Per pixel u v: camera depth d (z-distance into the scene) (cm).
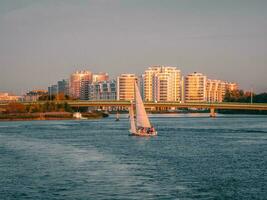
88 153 14538
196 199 8500
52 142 18338
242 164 12131
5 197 8669
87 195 8788
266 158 13238
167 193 8894
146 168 11519
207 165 11981
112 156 13788
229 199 8500
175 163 12331
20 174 10788
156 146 16712
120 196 8712
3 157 13688
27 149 15775
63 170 11281
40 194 8875
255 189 9181
